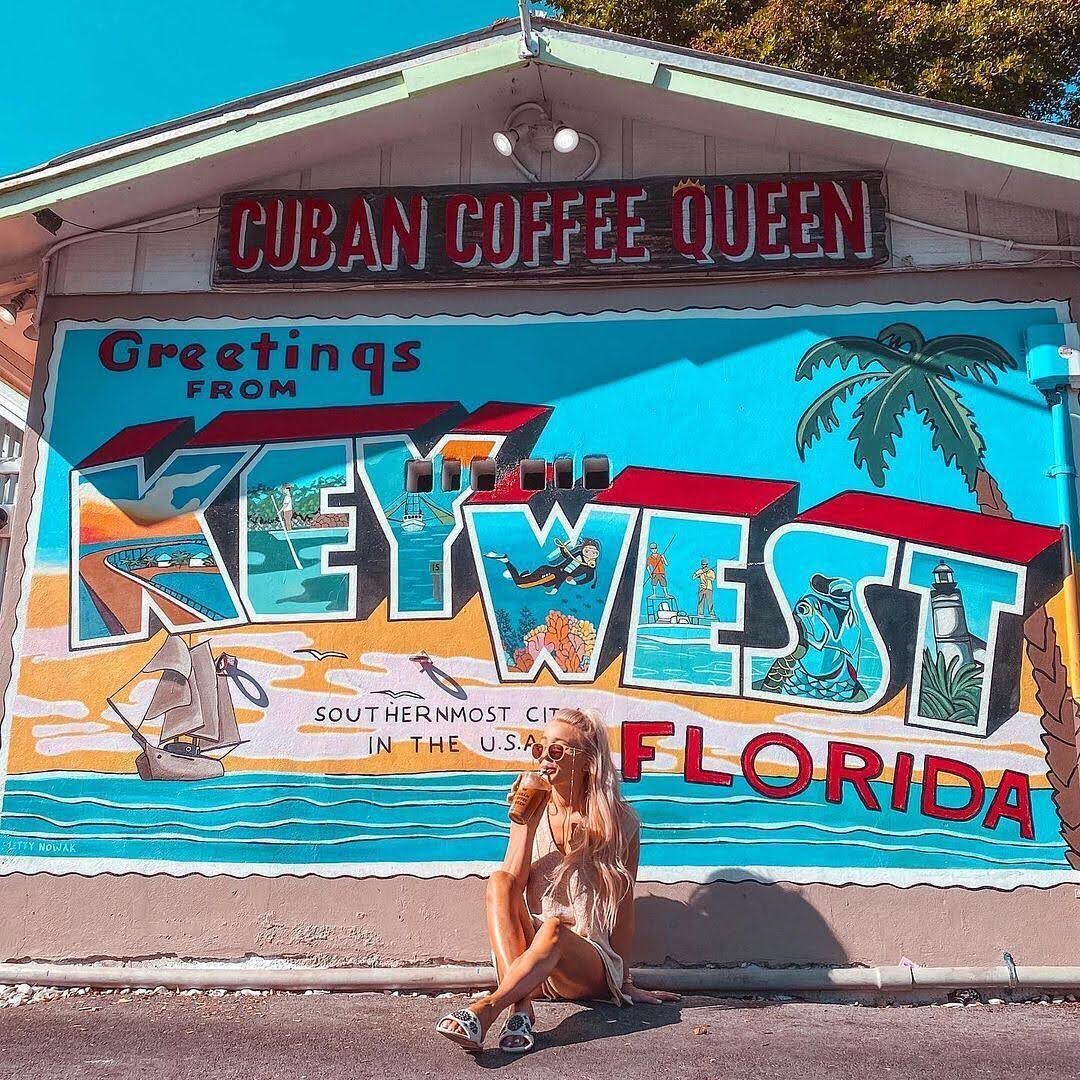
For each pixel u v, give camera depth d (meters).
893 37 14.24
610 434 6.18
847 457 6.07
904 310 6.24
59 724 5.94
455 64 6.12
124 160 6.13
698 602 5.92
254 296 6.48
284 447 6.27
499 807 5.73
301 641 6.00
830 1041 4.47
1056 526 5.91
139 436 6.32
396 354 6.37
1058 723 5.69
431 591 6.03
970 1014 5.10
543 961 4.37
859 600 5.88
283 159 6.41
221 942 5.62
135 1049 4.40
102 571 6.14
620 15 15.24
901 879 5.55
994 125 5.81
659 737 5.76
